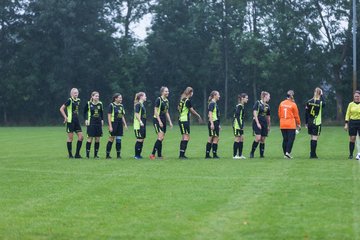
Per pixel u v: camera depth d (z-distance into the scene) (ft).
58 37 454.40
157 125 139.23
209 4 451.12
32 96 456.45
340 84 419.74
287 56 420.36
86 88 461.78
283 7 426.10
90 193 85.35
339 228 62.44
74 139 230.27
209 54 452.76
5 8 456.04
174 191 86.12
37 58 451.12
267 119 141.38
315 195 81.20
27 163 127.95
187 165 121.19
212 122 139.13
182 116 139.64
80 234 61.72
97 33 449.89
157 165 121.70
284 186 89.56
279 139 222.07
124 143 200.75
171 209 72.90
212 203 76.38
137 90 459.32
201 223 65.26
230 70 457.68
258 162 127.13
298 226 63.41
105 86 465.06
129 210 72.74
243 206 74.02
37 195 84.17
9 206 76.23
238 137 140.36
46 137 247.50
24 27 454.81
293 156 144.97
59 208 74.54
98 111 143.13
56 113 467.11
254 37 425.28
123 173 107.86
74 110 143.33
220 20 453.17
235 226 63.72
